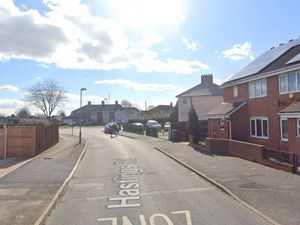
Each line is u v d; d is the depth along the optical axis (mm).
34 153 26281
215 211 11172
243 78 30922
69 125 103062
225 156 25266
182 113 57188
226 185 15055
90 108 123375
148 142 39719
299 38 31969
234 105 32031
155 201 12719
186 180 16953
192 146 33031
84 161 24641
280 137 25641
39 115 84312
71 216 11031
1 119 50062
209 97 56156
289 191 13633
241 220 10125
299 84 23438
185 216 10664
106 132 62750
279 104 25734
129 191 14641
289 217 10289
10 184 16016
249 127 30656
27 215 10875
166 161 24016
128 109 122500
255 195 13117
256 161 21656
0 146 25688
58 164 22141
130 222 10195
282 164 18547
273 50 33750
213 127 35188
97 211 11555
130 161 24344
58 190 14719
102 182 16875
